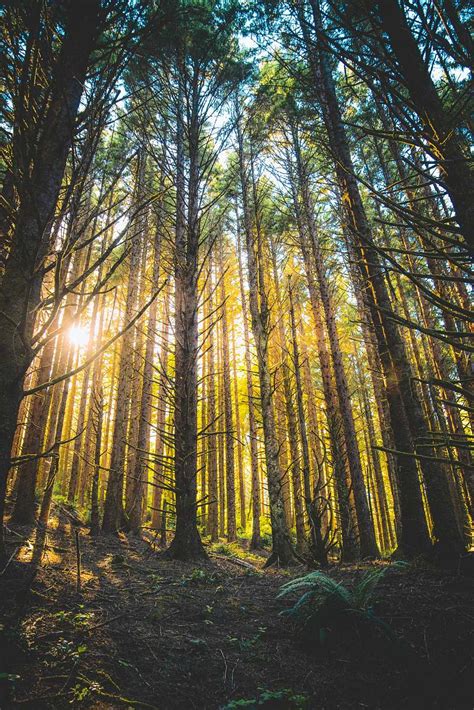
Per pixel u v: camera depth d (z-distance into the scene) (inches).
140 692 101.6
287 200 542.0
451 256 56.6
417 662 121.0
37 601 132.8
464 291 324.5
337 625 146.0
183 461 284.4
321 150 261.9
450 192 57.6
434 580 185.5
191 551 277.3
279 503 379.9
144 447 476.7
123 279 586.9
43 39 67.9
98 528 372.2
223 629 154.2
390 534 676.7
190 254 295.1
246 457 953.5
